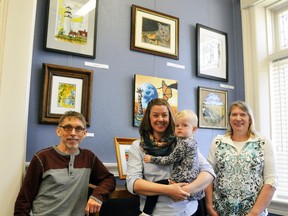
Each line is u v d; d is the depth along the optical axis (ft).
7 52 5.34
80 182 5.24
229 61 10.02
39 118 6.40
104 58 7.46
